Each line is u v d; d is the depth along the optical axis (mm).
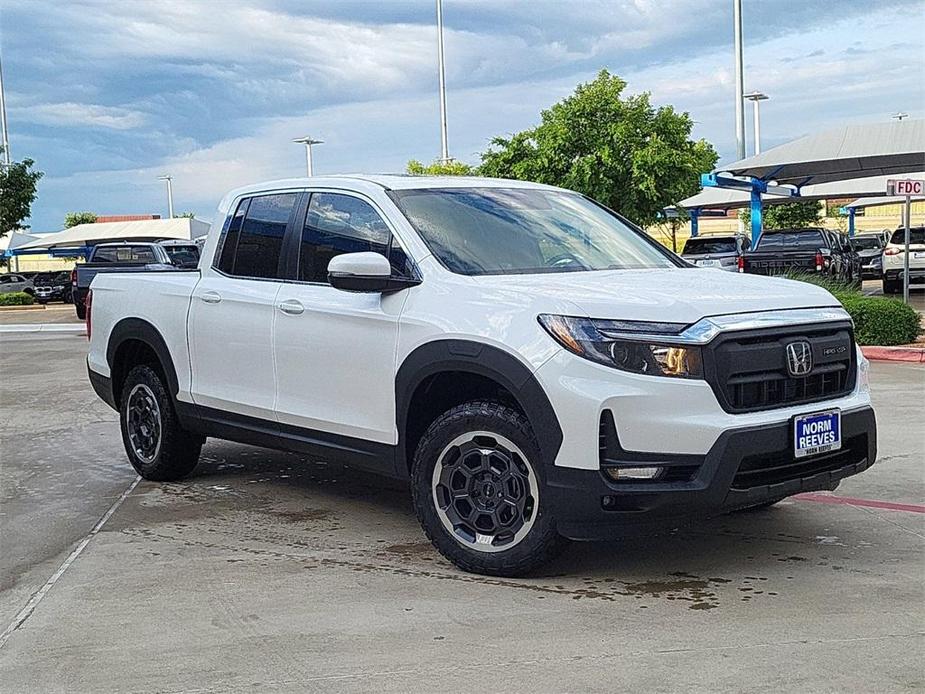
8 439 9008
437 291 5008
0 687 3732
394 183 5711
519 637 4039
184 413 6598
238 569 5074
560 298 4582
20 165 39688
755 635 3994
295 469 7402
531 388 4484
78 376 13680
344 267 4996
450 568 4996
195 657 3945
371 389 5254
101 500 6652
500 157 25531
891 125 18953
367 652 3938
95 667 3885
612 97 23922
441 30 37906
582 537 4461
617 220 6266
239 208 6410
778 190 22953
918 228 25172
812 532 5461
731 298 4676
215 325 6242
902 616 4172
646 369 4348
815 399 4707
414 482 5004
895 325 13570
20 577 5078
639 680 3594
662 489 4320
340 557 5238
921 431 8102
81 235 41344
